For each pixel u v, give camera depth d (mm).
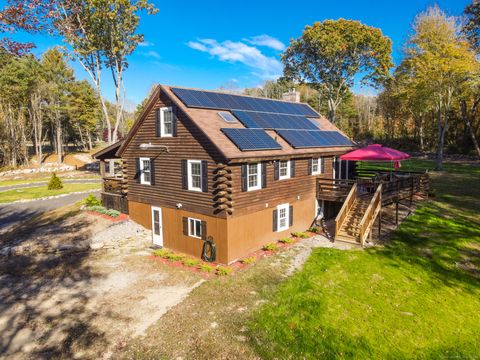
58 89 50094
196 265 14438
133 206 19797
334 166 21594
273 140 16359
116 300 11578
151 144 17875
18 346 9164
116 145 20672
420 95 34562
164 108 16609
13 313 10922
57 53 49906
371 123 68375
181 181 16266
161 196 17594
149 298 11633
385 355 8594
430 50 32906
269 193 16359
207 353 8602
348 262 14227
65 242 17031
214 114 16500
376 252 15203
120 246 17219
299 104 24781
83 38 29500
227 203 14117
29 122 50969
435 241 16000
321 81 45031
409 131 59031
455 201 22188
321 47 40000
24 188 35656
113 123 75125
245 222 15094
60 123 54500
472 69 29531
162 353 8656
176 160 16375
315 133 20406
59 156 51281
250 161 14656
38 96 47688
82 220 20531
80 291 12367
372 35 38844
